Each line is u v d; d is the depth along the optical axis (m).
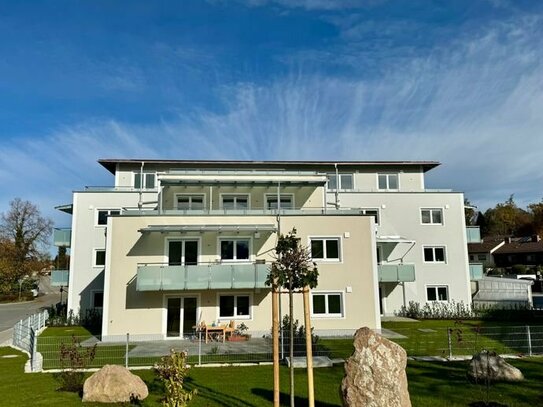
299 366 13.41
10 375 12.97
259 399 9.76
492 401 9.40
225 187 26.42
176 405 7.88
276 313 8.60
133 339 20.69
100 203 30.62
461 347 16.58
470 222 88.06
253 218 22.67
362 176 33.81
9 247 59.34
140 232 21.69
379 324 21.88
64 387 11.11
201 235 22.27
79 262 29.89
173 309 21.44
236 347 17.88
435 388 10.56
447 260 31.22
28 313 38.50
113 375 10.02
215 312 21.47
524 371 12.33
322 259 22.42
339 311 22.06
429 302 30.50
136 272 21.50
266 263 21.89
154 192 30.88
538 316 28.23
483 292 33.69
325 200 27.03
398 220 31.41
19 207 61.34
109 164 32.56
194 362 14.38
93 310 28.98
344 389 8.14
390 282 30.09
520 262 67.19
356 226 22.75
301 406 9.29
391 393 7.88
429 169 35.41
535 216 78.94
